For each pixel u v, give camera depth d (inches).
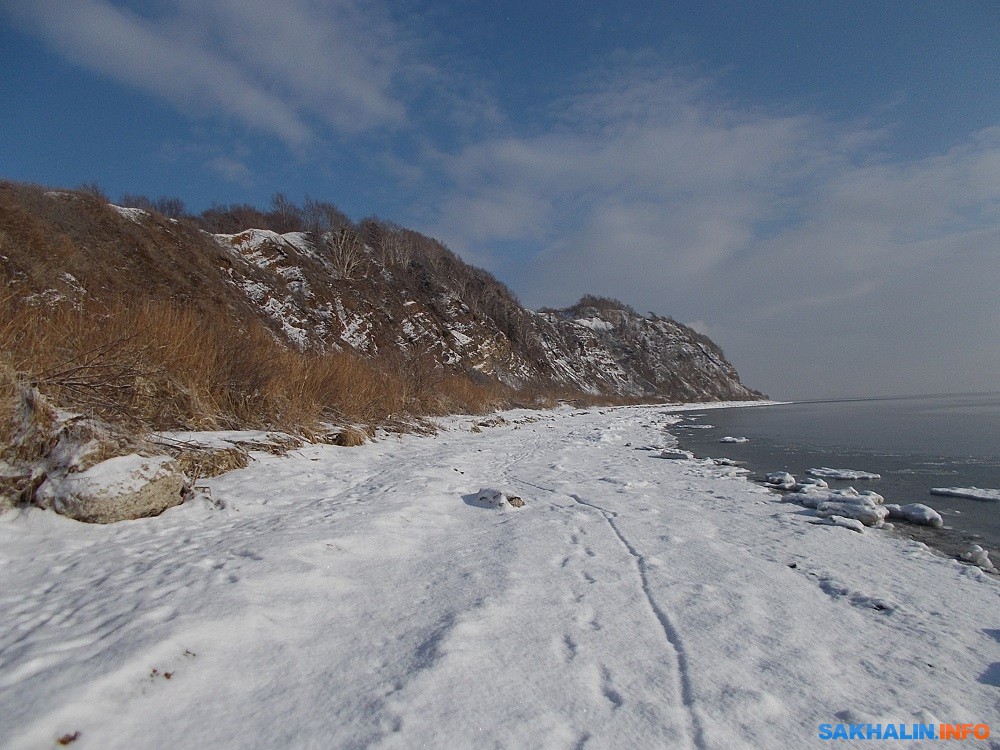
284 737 76.5
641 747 78.3
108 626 101.3
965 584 156.2
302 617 115.0
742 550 183.0
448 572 150.2
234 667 93.4
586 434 689.0
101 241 745.0
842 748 80.5
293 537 160.6
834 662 107.5
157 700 81.7
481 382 1413.6
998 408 1782.7
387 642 107.3
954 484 352.2
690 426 987.9
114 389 250.1
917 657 111.1
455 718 82.4
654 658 105.3
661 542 187.9
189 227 1013.8
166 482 189.6
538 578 146.3
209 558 142.1
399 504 218.7
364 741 76.0
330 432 405.7
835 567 168.2
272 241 1229.7
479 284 2316.7
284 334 968.9
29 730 69.6
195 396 309.9
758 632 118.6
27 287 420.5
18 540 150.0
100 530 164.6
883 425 940.6
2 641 96.1
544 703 87.9
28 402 182.5
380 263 1697.8
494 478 321.7
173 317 342.6
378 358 872.3
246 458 271.6
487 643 107.3
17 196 667.4
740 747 79.5
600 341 3287.4
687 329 4384.8
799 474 393.7
